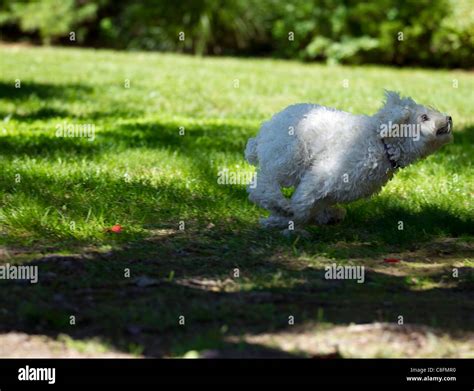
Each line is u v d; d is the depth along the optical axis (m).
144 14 28.75
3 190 9.19
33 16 29.48
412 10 26.17
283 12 27.62
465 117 15.29
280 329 5.80
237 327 5.83
